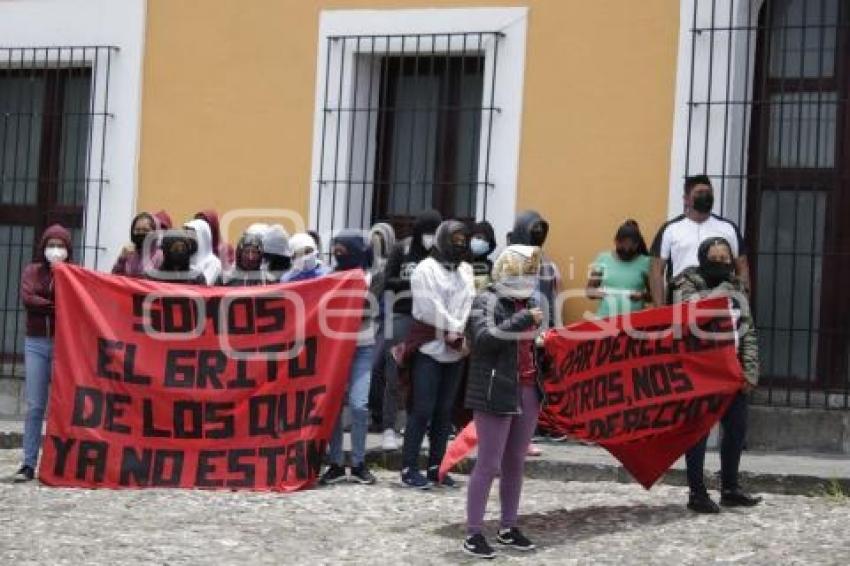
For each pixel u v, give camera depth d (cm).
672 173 1208
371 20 1307
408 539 854
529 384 838
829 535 866
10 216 1427
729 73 1191
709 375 931
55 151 1413
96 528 870
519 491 839
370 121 1322
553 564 799
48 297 1050
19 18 1416
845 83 1193
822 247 1199
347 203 1313
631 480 1038
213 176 1351
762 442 1174
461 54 1292
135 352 1038
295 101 1328
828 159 1198
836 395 1188
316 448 1026
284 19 1335
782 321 1207
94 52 1390
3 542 822
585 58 1241
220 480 1023
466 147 1298
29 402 1041
